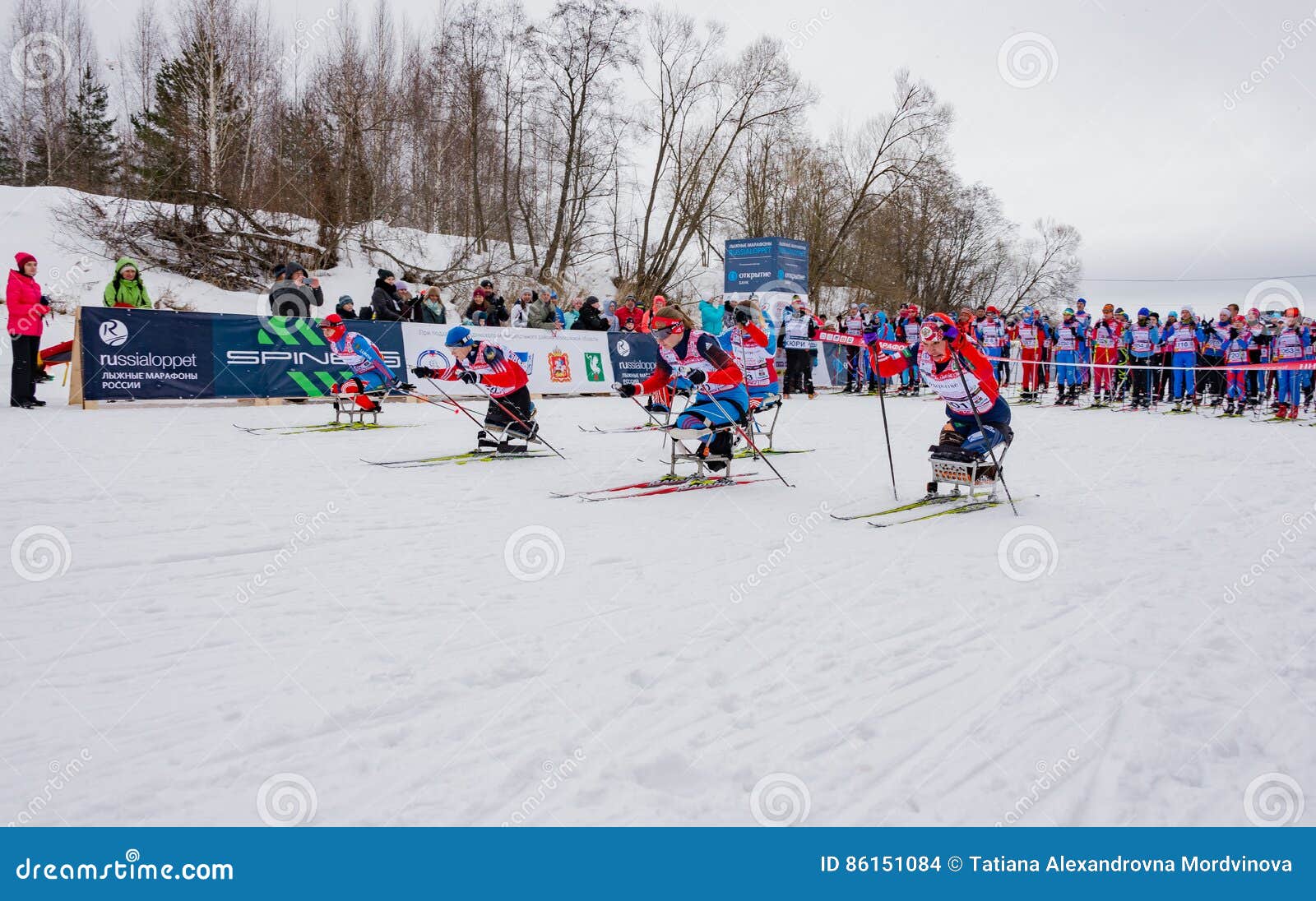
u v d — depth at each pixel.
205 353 11.63
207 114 19.36
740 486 6.55
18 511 4.86
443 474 6.66
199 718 2.37
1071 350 16.16
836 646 3.06
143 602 3.36
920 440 9.69
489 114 24.30
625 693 2.61
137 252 18.08
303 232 21.36
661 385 6.88
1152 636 3.22
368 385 9.88
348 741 2.27
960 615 3.44
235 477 6.20
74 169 26.52
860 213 26.72
